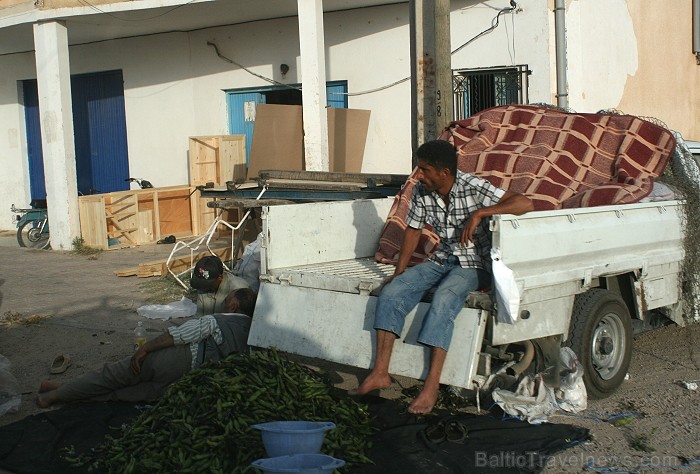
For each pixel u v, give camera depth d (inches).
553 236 198.8
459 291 189.2
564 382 211.5
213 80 575.2
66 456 185.0
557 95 453.1
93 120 648.4
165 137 605.6
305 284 217.0
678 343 281.3
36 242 561.9
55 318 329.4
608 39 505.7
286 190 354.3
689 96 623.8
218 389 185.5
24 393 236.1
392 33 496.1
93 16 499.8
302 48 457.1
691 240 255.1
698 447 188.7
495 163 272.2
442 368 189.0
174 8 489.7
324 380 210.5
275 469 145.6
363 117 505.4
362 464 178.5
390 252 251.8
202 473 168.4
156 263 410.6
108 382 219.0
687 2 610.9
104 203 511.8
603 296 219.3
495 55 461.4
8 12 520.1
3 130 689.0
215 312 268.2
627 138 269.0
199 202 550.9
